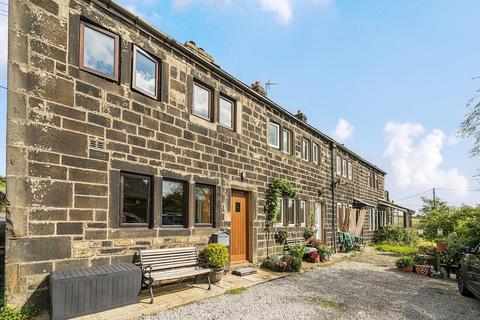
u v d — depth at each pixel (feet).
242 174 30.01
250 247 31.01
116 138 19.02
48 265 15.58
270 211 33.55
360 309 19.62
